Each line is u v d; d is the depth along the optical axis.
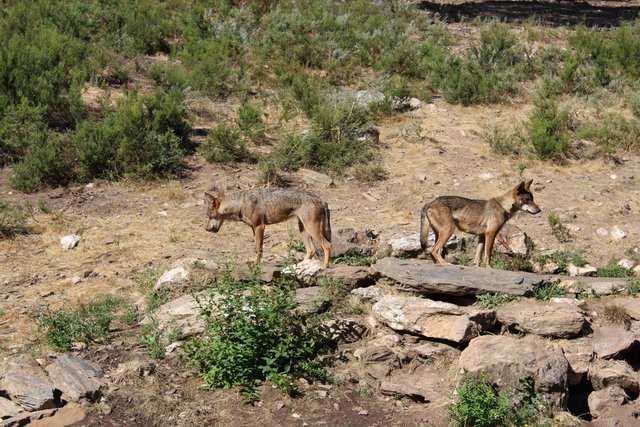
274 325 8.84
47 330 9.50
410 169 14.98
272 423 8.06
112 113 15.11
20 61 15.94
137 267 11.28
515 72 19.97
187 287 10.35
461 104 18.30
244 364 8.64
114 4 21.62
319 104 16.94
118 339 9.44
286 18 21.61
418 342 9.40
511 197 10.85
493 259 11.48
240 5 23.27
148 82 18.19
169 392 8.42
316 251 11.36
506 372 8.47
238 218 10.91
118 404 8.21
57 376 8.43
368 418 8.22
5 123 14.47
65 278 10.97
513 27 24.31
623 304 10.07
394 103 17.72
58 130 15.40
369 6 24.36
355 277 10.34
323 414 8.25
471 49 20.95
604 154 15.77
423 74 19.83
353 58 20.30
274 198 10.73
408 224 12.84
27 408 8.10
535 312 9.44
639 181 14.84
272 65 19.52
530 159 15.46
